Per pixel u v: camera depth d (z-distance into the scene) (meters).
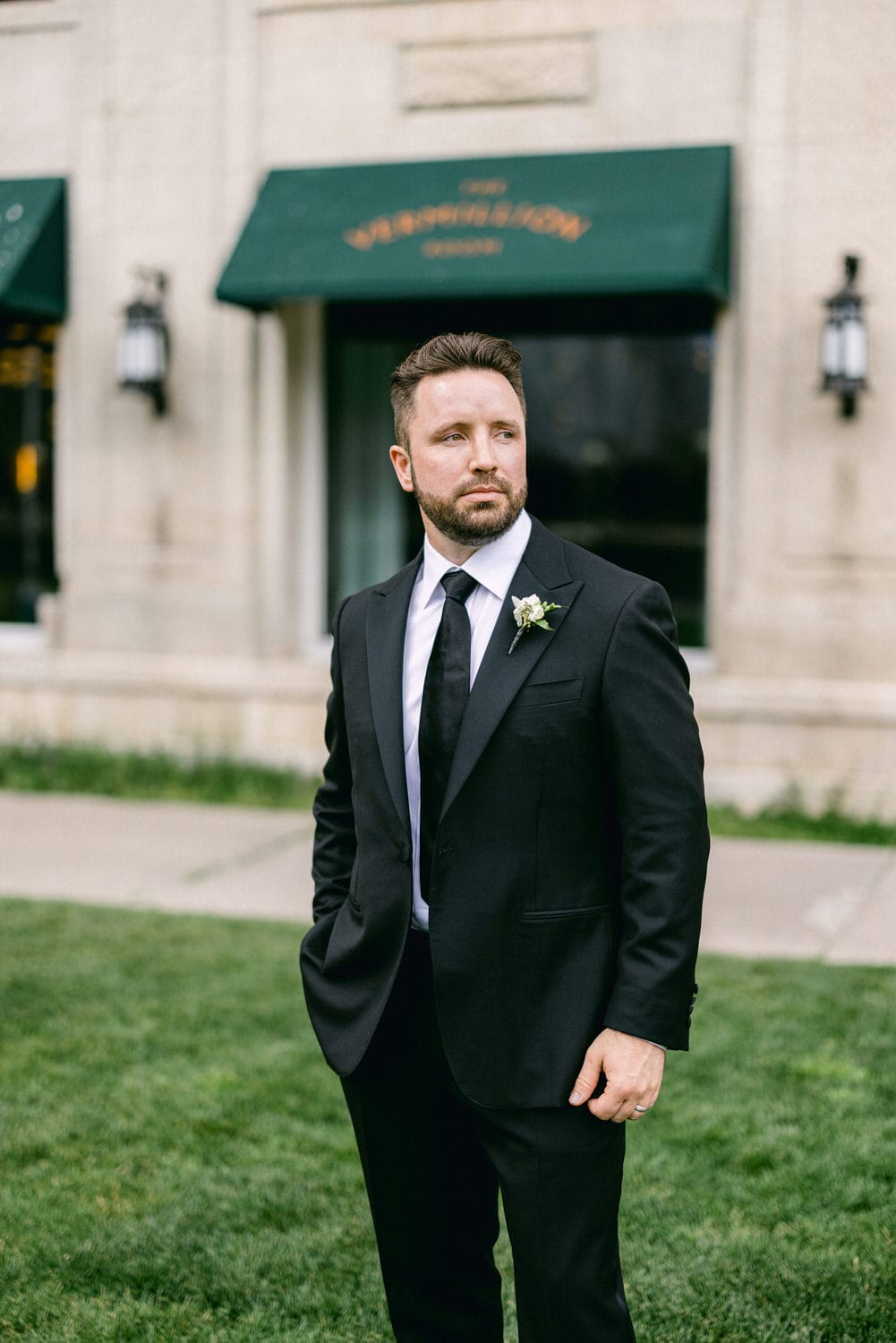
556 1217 2.16
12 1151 3.87
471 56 8.84
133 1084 4.31
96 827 8.02
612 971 2.19
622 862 2.17
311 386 9.51
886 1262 3.25
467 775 2.17
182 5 9.38
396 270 8.29
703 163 8.30
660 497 9.07
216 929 5.95
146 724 9.64
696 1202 3.57
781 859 7.27
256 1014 4.93
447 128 8.92
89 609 9.91
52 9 9.65
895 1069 4.37
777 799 8.38
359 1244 3.41
